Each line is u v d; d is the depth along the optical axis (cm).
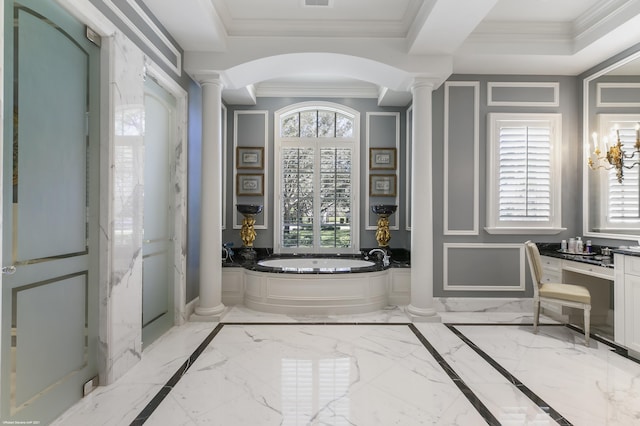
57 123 175
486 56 335
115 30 210
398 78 351
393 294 398
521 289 376
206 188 339
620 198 325
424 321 334
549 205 374
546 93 378
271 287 365
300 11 305
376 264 411
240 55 326
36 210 162
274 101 492
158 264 288
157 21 272
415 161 346
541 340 290
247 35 324
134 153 232
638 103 314
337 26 320
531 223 374
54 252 172
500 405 191
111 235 207
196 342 280
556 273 345
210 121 338
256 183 490
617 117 331
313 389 206
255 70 346
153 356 252
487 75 378
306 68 354
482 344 280
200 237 343
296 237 494
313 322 333
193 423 172
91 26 195
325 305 359
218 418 176
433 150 378
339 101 492
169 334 297
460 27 284
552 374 228
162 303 296
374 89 486
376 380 218
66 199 181
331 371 230
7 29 146
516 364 243
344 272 362
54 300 173
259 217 491
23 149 154
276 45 324
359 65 339
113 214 209
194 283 354
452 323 333
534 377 223
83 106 194
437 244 378
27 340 156
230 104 490
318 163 495
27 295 156
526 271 376
